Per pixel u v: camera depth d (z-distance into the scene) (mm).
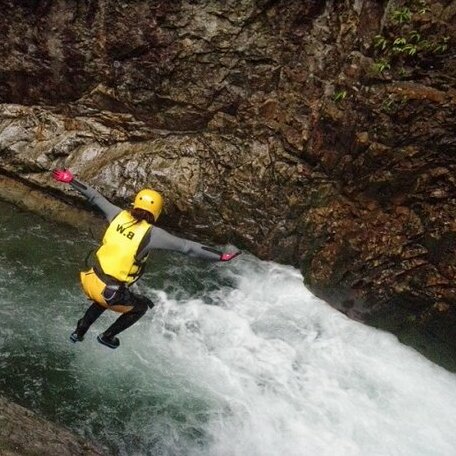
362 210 5473
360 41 5258
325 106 5586
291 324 5512
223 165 6258
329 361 5145
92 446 3695
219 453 4109
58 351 4707
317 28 5633
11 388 4277
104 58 6336
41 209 6344
